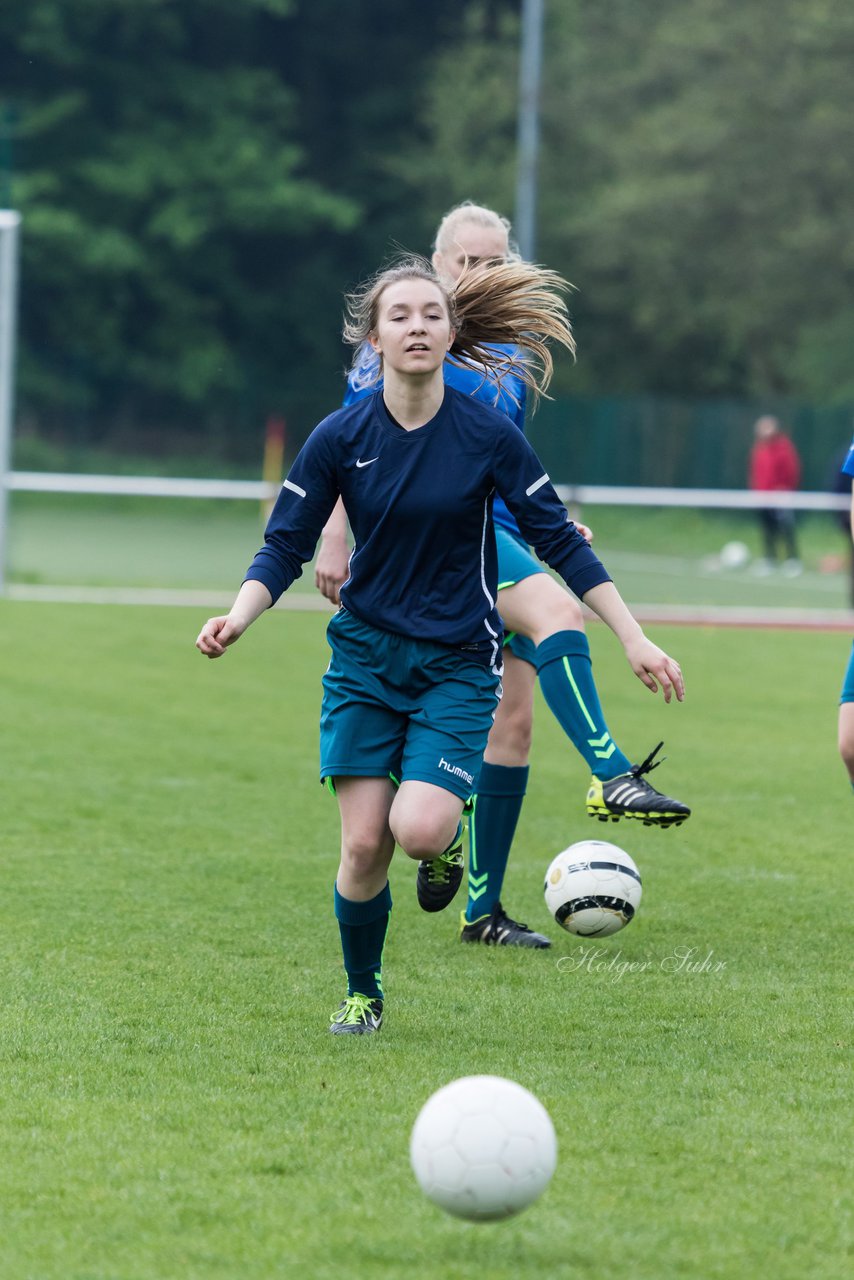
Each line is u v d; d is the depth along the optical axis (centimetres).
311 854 2242
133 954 1734
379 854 1452
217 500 11350
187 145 12669
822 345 11169
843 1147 1193
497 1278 978
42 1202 1089
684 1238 1035
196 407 12912
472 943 1842
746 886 2112
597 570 1452
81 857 2191
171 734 3156
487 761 1842
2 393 5334
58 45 12238
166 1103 1280
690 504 5712
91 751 2961
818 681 4081
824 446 9606
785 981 1670
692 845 2356
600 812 1658
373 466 1429
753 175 11225
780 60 11212
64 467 11569
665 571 7638
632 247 11631
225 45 13362
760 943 1833
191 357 12719
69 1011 1526
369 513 1433
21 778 2709
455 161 12850
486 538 1460
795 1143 1200
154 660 4103
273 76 13138
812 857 2286
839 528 7694
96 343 12588
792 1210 1079
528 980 1670
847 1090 1323
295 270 13638
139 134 12712
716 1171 1145
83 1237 1035
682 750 3125
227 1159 1162
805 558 8538
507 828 1841
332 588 1791
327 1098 1293
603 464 9894
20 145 12394
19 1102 1282
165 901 1970
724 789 2767
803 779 2861
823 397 11131
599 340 12875
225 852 2241
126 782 2703
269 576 1452
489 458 1434
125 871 2119
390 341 1404
